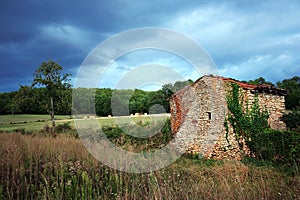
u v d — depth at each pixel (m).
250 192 4.67
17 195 5.11
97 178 5.93
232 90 13.87
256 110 14.09
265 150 12.21
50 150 8.03
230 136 13.57
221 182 5.27
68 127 21.00
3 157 6.97
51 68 27.09
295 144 11.19
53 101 27.33
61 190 5.45
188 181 5.99
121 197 5.10
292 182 5.59
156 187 5.06
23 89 27.59
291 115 14.65
